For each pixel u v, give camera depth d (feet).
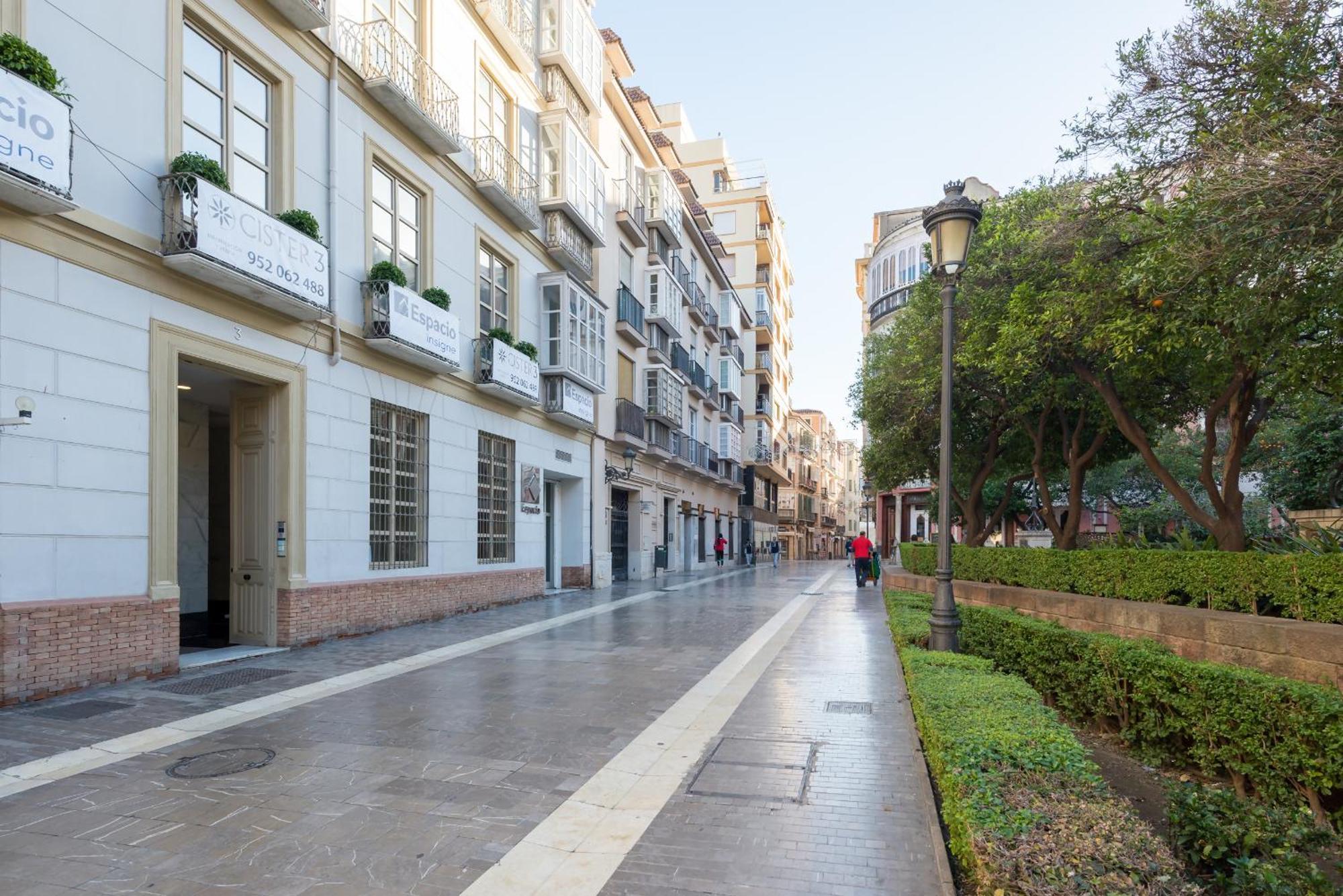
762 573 106.22
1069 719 25.09
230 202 27.66
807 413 296.71
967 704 15.29
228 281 28.17
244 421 33.50
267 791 15.01
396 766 16.65
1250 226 19.27
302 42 33.99
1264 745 16.99
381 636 36.58
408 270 42.37
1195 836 12.20
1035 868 8.70
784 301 195.21
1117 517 83.82
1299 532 31.19
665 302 90.33
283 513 32.58
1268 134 20.44
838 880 11.34
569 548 68.08
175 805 14.23
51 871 11.50
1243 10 22.63
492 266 52.29
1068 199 35.81
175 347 26.94
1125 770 20.76
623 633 38.34
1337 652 18.26
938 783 14.11
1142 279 22.95
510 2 54.29
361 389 37.58
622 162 83.46
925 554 59.67
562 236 59.88
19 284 21.81
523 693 24.09
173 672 26.16
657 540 92.22
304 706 22.11
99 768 16.26
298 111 33.81
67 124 21.58
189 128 28.37
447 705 22.30
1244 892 10.95
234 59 30.78
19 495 21.67
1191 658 23.53
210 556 41.32
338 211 36.06
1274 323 20.90
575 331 60.70
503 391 49.44
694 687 24.94
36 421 22.15
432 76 42.70
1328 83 19.85
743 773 16.25
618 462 77.56
